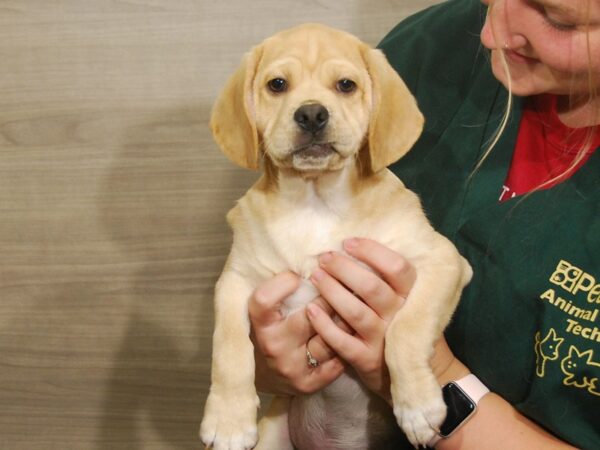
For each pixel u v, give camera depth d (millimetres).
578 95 656
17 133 954
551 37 612
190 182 955
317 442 743
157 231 966
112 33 928
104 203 964
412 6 926
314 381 672
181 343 986
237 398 635
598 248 625
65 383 1008
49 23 928
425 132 782
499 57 654
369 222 673
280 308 670
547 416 636
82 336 995
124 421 1010
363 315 640
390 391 657
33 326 997
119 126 948
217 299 678
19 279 986
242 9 920
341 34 690
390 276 645
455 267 657
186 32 925
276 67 667
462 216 712
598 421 623
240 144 685
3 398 1017
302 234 671
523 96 690
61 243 976
